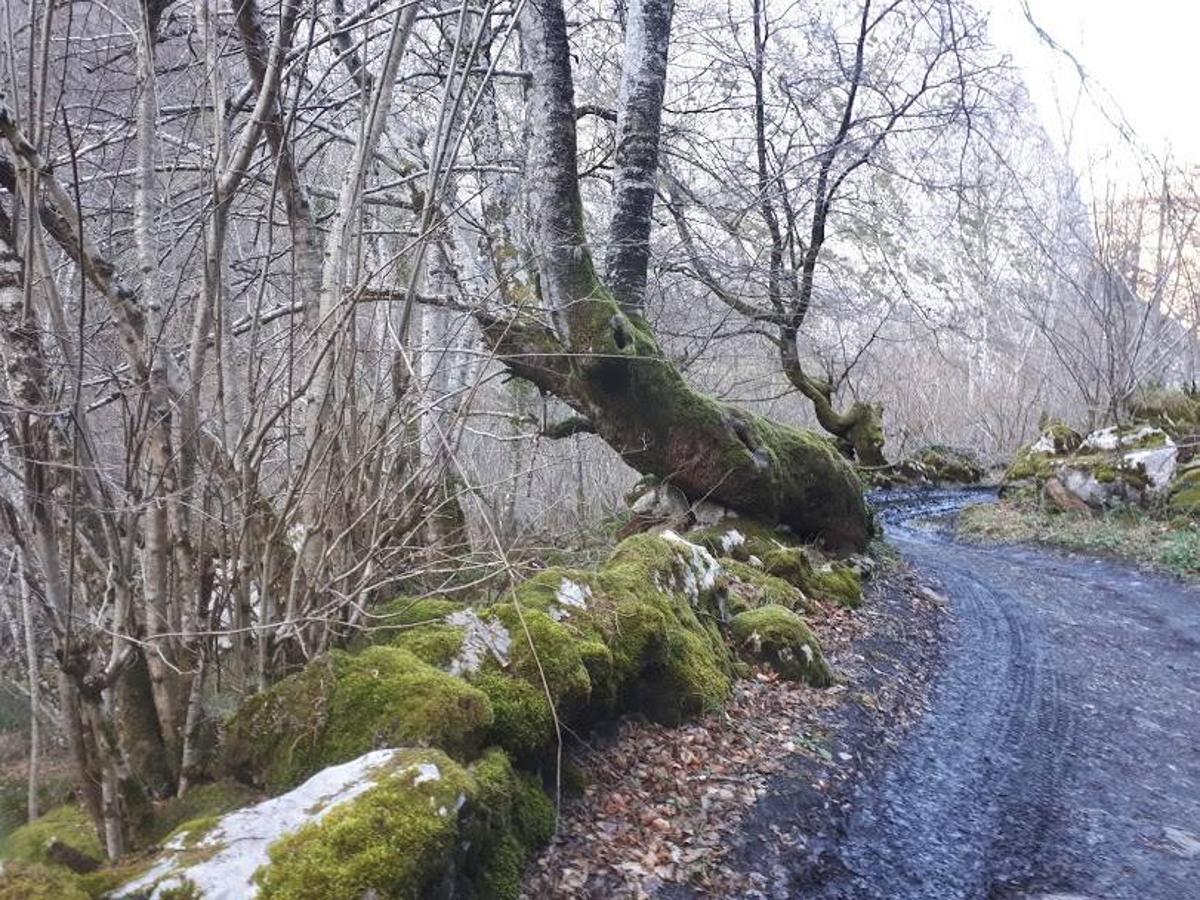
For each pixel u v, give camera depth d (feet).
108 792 9.98
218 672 12.20
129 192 18.34
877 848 15.21
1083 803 17.69
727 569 27.63
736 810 15.26
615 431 31.65
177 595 11.58
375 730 11.53
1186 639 30.19
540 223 28.68
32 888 7.84
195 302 13.32
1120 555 42.24
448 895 9.95
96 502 10.50
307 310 14.94
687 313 47.16
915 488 72.54
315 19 13.17
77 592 10.89
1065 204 62.03
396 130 27.35
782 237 49.29
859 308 56.03
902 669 24.59
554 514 37.09
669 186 42.27
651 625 17.40
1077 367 67.36
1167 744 21.11
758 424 34.96
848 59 47.70
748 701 19.69
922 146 45.83
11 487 9.84
